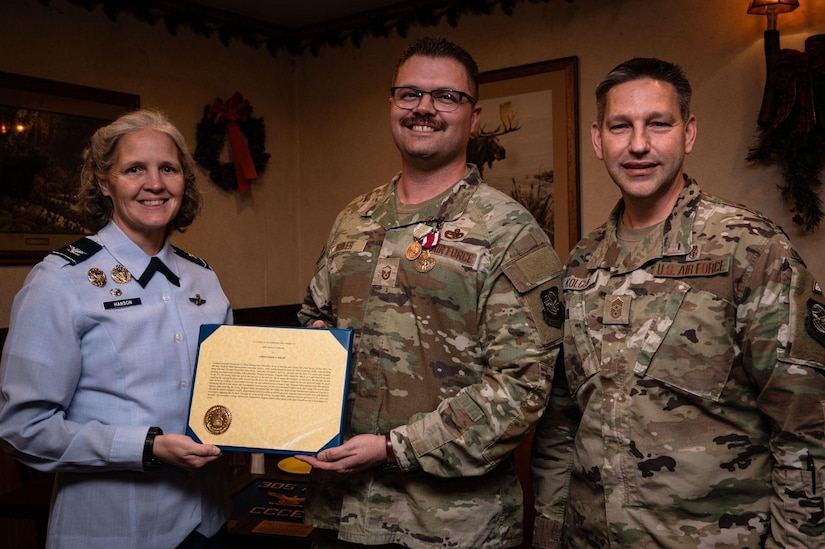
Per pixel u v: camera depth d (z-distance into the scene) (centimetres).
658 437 138
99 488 148
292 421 147
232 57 435
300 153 476
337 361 150
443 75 158
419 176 165
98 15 370
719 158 323
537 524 164
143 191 154
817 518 126
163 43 400
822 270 296
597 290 153
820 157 291
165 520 151
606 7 352
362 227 170
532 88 374
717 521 135
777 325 129
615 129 148
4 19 334
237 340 153
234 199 437
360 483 154
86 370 148
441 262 153
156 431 144
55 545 149
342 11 433
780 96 292
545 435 164
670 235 145
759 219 138
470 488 151
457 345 152
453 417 145
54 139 351
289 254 473
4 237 332
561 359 161
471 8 393
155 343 153
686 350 137
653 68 146
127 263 157
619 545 141
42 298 145
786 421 129
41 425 143
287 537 175
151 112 163
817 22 296
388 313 156
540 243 155
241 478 220
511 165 384
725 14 320
